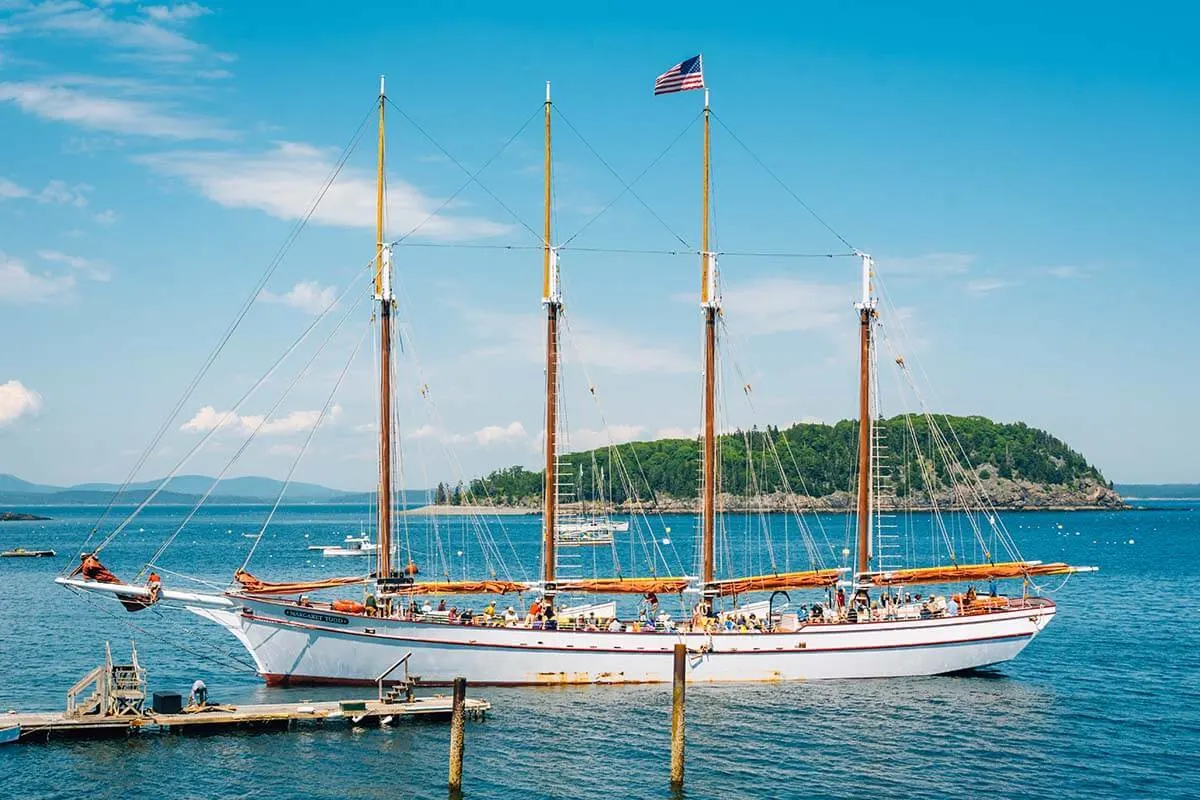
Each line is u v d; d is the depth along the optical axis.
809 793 50.94
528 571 181.88
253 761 53.94
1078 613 116.50
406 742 57.53
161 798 48.81
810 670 73.25
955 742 59.56
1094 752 58.06
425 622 68.44
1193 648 91.94
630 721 62.47
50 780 50.66
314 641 68.56
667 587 75.62
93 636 97.44
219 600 68.12
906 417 107.88
